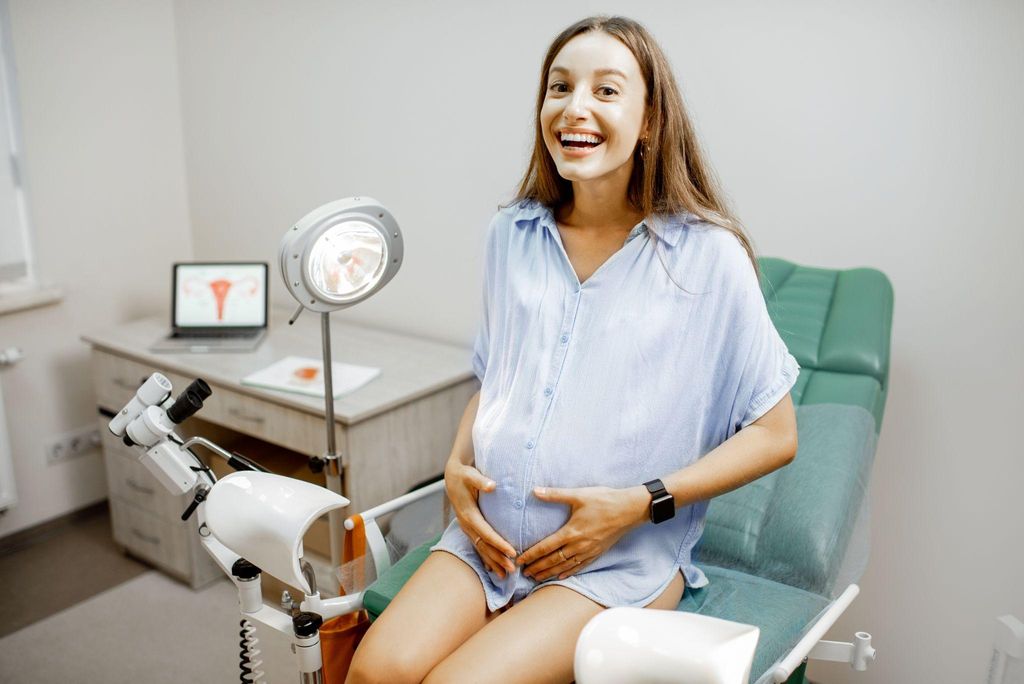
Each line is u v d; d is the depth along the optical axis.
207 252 3.09
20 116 2.60
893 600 2.00
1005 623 1.35
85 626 2.34
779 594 1.31
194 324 2.60
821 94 1.82
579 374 1.22
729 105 1.94
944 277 1.77
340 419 1.99
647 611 0.95
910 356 1.85
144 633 2.32
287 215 2.82
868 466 1.45
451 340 2.54
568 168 1.21
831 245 1.88
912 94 1.73
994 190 1.68
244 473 1.27
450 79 2.35
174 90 2.99
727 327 1.21
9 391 2.68
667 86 1.22
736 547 1.41
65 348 2.80
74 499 2.90
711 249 1.21
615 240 1.29
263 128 2.80
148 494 2.52
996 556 1.85
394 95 2.47
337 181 2.67
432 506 1.58
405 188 2.53
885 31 1.73
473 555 1.27
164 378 1.37
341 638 1.33
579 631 1.16
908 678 2.02
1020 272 1.69
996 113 1.65
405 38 2.40
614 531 1.17
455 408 2.28
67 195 2.75
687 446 1.24
